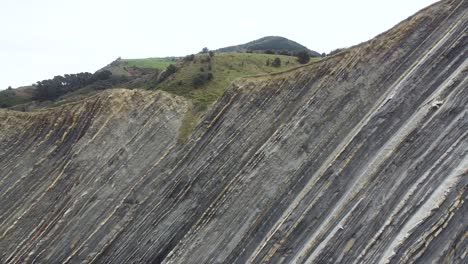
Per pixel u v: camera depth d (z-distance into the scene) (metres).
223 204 29.20
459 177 20.41
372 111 27.27
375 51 29.55
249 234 27.86
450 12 28.19
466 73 23.66
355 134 26.34
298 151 28.81
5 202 35.72
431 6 29.25
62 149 36.88
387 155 23.75
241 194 29.05
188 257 28.70
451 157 21.50
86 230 32.62
